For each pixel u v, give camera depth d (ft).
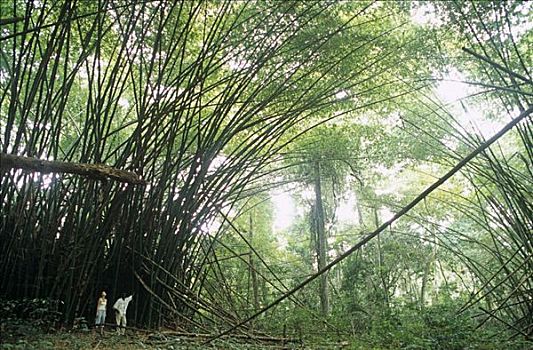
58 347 21.02
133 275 30.60
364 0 31.42
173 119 28.89
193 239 34.27
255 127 39.19
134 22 24.61
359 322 38.09
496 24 26.09
